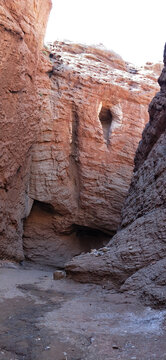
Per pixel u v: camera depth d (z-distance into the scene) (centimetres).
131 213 955
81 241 1802
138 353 321
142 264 629
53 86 1664
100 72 1850
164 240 636
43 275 891
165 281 522
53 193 1580
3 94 1080
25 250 1552
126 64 2147
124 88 1817
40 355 316
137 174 1062
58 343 345
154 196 800
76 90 1709
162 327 385
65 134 1659
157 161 896
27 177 1469
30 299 547
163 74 1126
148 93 1881
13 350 325
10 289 618
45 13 1387
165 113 1055
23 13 1159
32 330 382
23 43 1152
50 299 555
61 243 1675
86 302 535
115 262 668
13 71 1104
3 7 1026
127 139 1812
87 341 354
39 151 1559
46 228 1638
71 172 1709
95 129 1736
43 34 1425
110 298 551
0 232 1123
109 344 345
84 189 1697
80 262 723
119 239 767
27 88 1277
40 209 1628
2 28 996
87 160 1709
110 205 1730
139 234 705
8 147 1146
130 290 566
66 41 1995
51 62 1670
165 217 673
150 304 484
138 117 1853
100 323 416
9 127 1140
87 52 1991
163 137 961
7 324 402
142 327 396
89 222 1714
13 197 1262
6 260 1196
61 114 1645
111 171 1755
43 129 1576
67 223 1667
